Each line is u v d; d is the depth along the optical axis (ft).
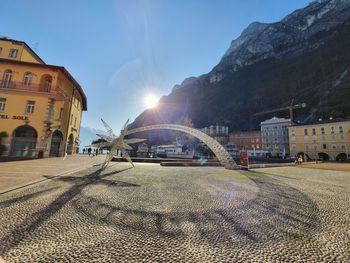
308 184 28.86
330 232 11.68
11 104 76.07
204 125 474.49
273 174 42.63
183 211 15.20
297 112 326.85
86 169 43.50
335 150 179.11
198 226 12.34
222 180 31.78
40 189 21.59
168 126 75.51
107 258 8.57
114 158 76.18
